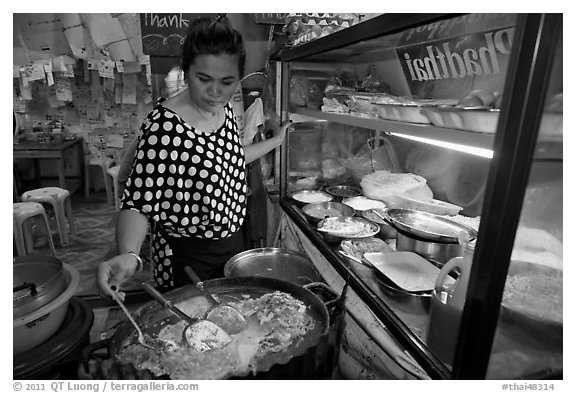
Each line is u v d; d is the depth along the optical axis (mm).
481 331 839
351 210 2059
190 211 1426
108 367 815
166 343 979
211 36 1155
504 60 1361
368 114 1696
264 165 2910
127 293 2873
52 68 3584
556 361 837
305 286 1329
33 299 1130
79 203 5199
